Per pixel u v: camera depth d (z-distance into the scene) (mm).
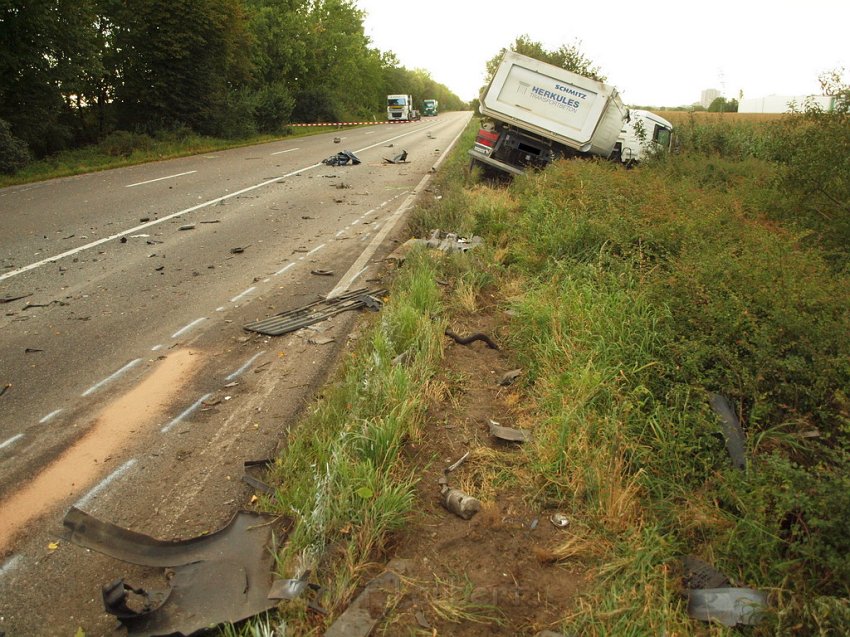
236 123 30156
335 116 48688
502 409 4242
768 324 4102
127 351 5148
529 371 4609
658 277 5324
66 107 23188
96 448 3736
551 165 12023
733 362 3861
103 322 5781
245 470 3506
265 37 41219
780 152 8758
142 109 26734
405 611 2490
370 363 4480
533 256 7137
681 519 2998
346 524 2883
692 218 6777
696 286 4605
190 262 7883
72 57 19562
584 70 22656
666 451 3381
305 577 2615
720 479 3166
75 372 4750
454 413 4129
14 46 17781
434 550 2867
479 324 5738
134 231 9578
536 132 13227
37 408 4199
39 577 2736
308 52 46500
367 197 13180
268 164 19641
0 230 9508
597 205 7906
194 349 5211
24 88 18531
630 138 15883
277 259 8078
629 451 3469
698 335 4211
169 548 2803
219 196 13047
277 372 4793
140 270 7484
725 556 2809
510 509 3182
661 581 2641
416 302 5723
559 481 3311
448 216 9781
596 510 3088
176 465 3578
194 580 2629
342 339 5430
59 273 7309
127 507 3199
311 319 5875
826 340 3889
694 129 17969
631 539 2881
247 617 2428
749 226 7062
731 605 2504
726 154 16812
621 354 4258
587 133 12922
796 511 2924
